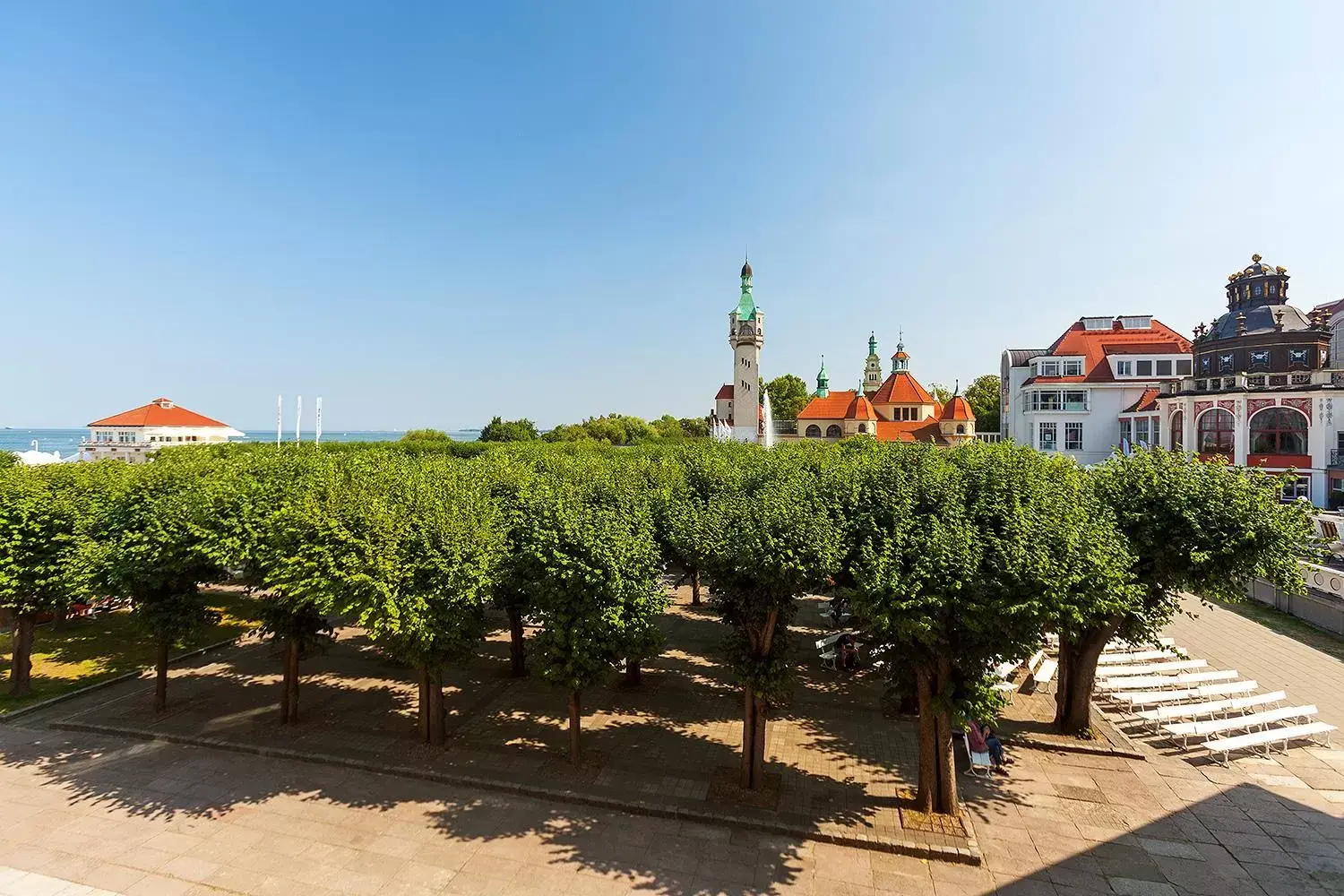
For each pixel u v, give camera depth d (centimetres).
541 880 1209
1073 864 1245
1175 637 2455
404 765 1606
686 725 1844
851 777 1560
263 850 1291
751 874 1227
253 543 1706
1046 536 1262
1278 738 1595
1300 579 1477
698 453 3259
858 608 1287
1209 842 1302
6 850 1285
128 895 1165
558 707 1967
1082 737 1727
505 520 1784
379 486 1784
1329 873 1208
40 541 1977
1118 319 7188
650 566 1541
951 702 1324
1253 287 4825
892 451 1881
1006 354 7706
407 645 1581
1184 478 1580
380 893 1173
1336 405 4131
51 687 2094
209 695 2055
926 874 1223
